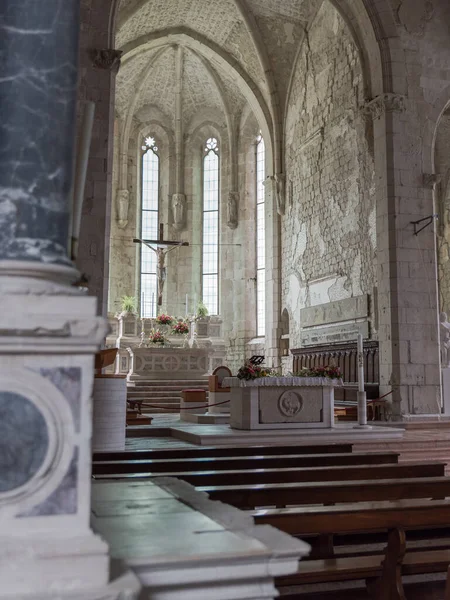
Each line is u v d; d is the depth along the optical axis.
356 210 19.20
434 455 12.13
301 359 21.98
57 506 2.82
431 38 17.98
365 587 5.48
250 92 24.84
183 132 28.83
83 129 3.81
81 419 2.90
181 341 25.28
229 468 8.16
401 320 16.59
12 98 3.09
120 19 20.73
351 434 12.58
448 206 22.91
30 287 2.96
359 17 18.02
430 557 5.38
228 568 2.96
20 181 3.07
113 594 2.60
